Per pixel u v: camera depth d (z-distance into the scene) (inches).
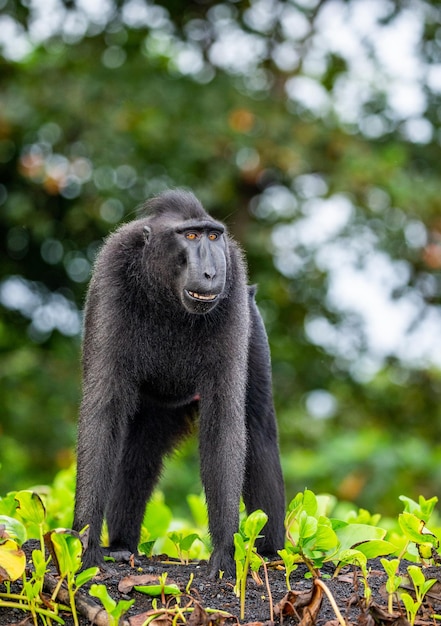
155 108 623.5
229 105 636.7
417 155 697.0
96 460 267.1
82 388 282.7
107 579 248.7
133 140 619.2
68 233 687.1
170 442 317.4
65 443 601.3
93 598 232.1
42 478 591.5
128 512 307.3
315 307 691.4
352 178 629.0
